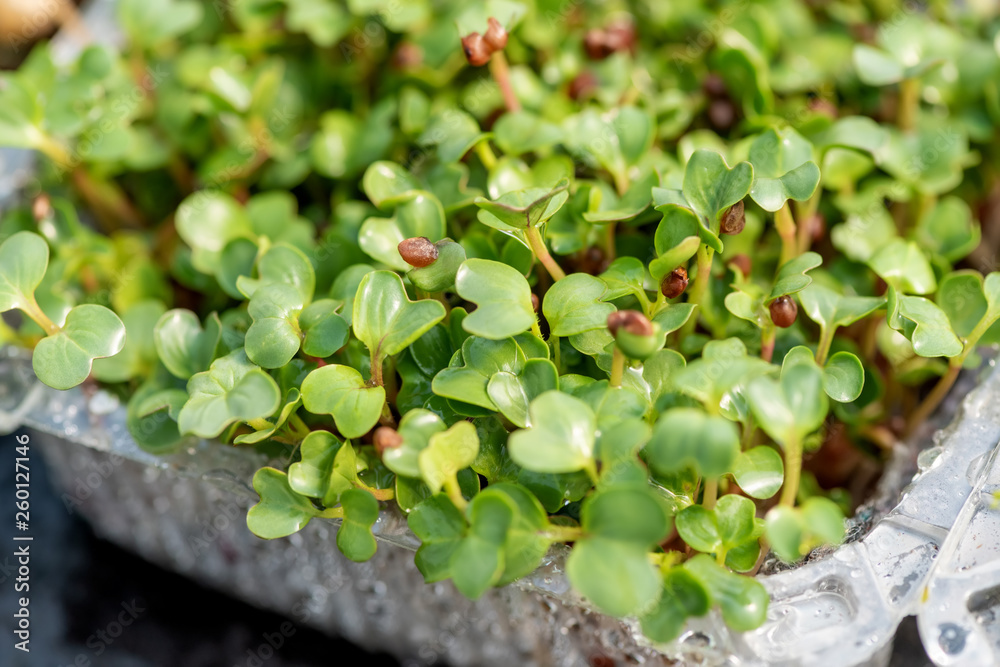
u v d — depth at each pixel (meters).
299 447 0.23
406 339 0.22
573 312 0.22
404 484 0.22
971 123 0.27
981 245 0.28
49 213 0.26
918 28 0.27
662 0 0.28
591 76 0.27
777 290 0.22
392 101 0.27
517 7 0.25
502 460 0.22
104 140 0.26
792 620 0.22
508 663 0.25
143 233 0.28
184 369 0.23
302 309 0.23
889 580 0.22
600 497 0.21
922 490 0.22
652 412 0.22
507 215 0.22
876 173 0.26
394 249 0.23
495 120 0.27
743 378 0.21
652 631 0.21
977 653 0.22
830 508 0.21
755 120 0.25
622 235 0.24
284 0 0.28
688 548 0.22
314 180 0.28
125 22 0.28
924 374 0.24
